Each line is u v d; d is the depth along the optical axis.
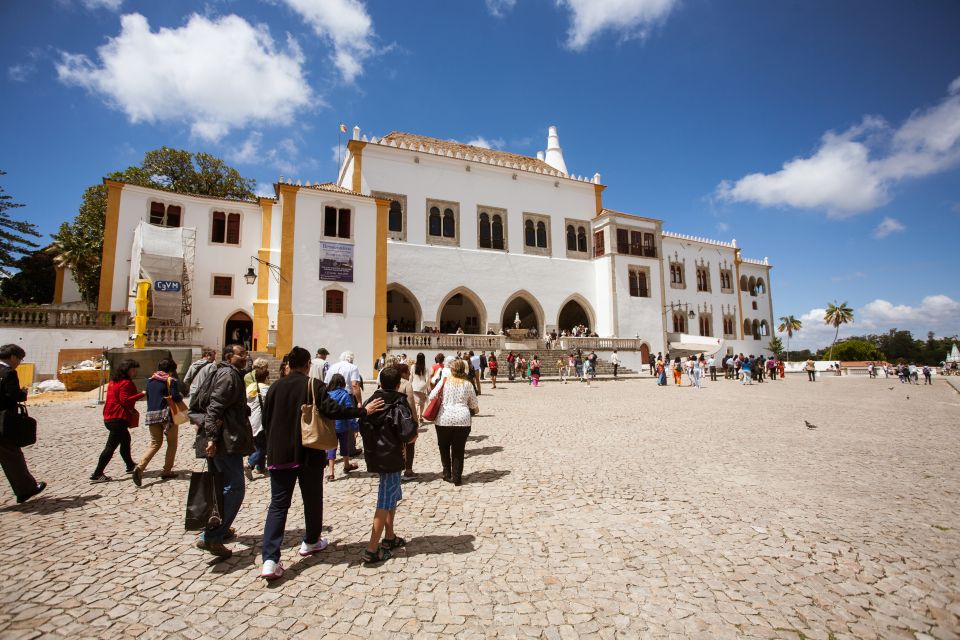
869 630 2.97
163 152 33.03
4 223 25.47
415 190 32.81
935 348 97.00
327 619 3.18
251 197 37.03
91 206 32.44
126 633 3.02
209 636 3.00
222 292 25.81
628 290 37.09
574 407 14.53
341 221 26.56
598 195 39.41
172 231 23.47
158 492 6.01
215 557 4.13
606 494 5.81
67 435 9.45
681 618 3.13
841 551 4.13
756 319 54.09
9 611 3.23
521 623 3.10
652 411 13.61
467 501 5.60
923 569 3.79
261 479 6.84
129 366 6.61
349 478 6.79
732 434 9.86
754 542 4.34
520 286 35.09
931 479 6.38
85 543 4.43
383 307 26.84
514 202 36.12
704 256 50.19
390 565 3.97
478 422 11.48
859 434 9.87
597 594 3.46
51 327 18.92
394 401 4.24
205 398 4.31
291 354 4.06
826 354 76.50
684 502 5.48
